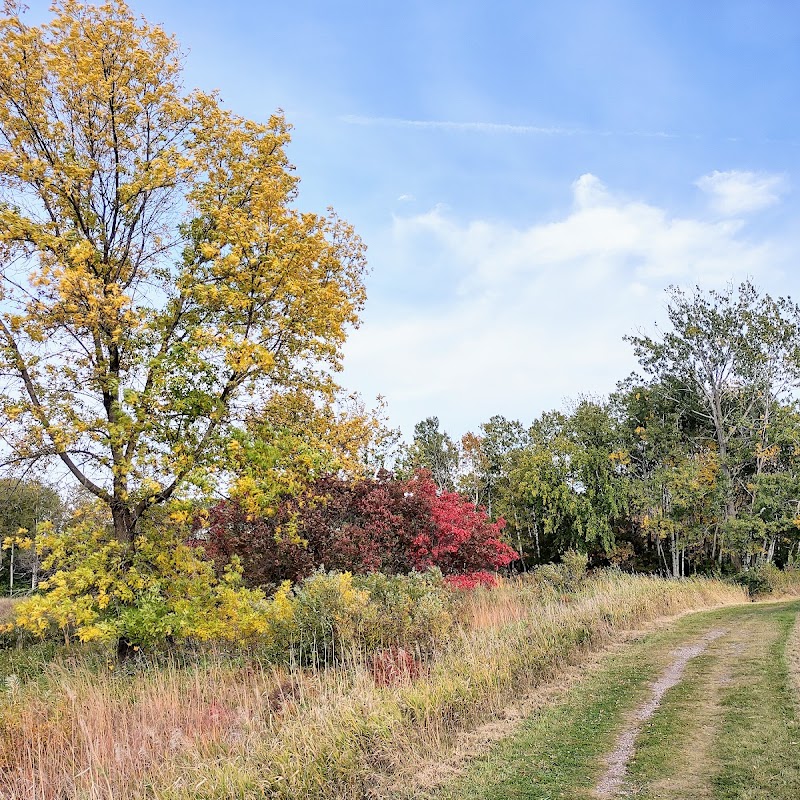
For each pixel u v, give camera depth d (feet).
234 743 21.31
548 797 18.11
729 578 103.65
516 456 161.17
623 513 141.79
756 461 139.13
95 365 35.29
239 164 38.04
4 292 33.30
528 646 32.96
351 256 46.11
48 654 41.57
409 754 20.65
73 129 36.91
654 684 30.60
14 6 35.42
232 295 33.63
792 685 27.84
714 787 18.11
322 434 42.39
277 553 45.62
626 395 163.12
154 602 31.45
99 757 20.49
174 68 39.17
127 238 37.99
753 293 142.00
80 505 35.45
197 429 33.47
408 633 32.12
